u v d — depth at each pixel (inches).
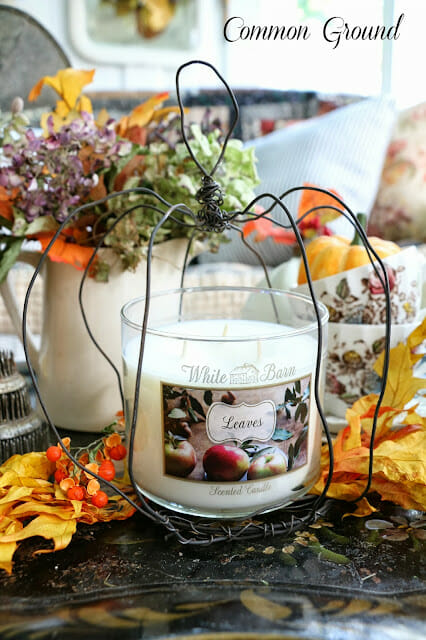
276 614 11.5
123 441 18.4
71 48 91.5
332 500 16.2
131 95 60.4
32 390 23.6
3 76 54.2
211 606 11.8
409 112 58.7
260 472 14.0
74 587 12.5
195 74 97.5
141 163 19.0
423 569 13.1
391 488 15.4
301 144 50.8
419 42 71.6
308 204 22.9
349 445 15.8
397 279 19.1
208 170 18.6
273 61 92.3
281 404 13.8
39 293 36.0
